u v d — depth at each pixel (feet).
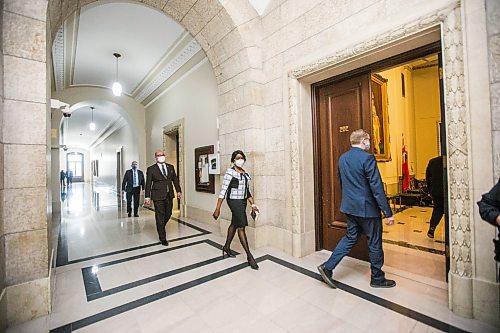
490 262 5.82
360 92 10.04
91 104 31.07
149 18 15.78
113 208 26.84
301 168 11.04
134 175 21.65
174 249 12.29
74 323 6.31
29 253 6.59
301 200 10.97
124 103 30.89
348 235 8.00
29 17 6.78
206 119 18.19
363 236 10.14
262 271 9.36
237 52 12.50
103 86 28.40
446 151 6.71
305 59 10.37
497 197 4.57
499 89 5.71
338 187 11.07
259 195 12.23
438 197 12.03
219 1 11.39
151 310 6.84
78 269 9.88
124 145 41.47
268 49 12.19
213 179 17.35
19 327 6.17
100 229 16.87
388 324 5.97
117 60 21.39
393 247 11.32
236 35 12.03
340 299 7.18
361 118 10.02
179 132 21.98
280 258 10.67
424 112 26.18
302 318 6.33
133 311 6.81
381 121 19.63
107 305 7.14
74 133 67.00
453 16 6.34
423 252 10.58
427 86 25.99
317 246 11.48
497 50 5.73
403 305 6.75
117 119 42.34
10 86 6.48
